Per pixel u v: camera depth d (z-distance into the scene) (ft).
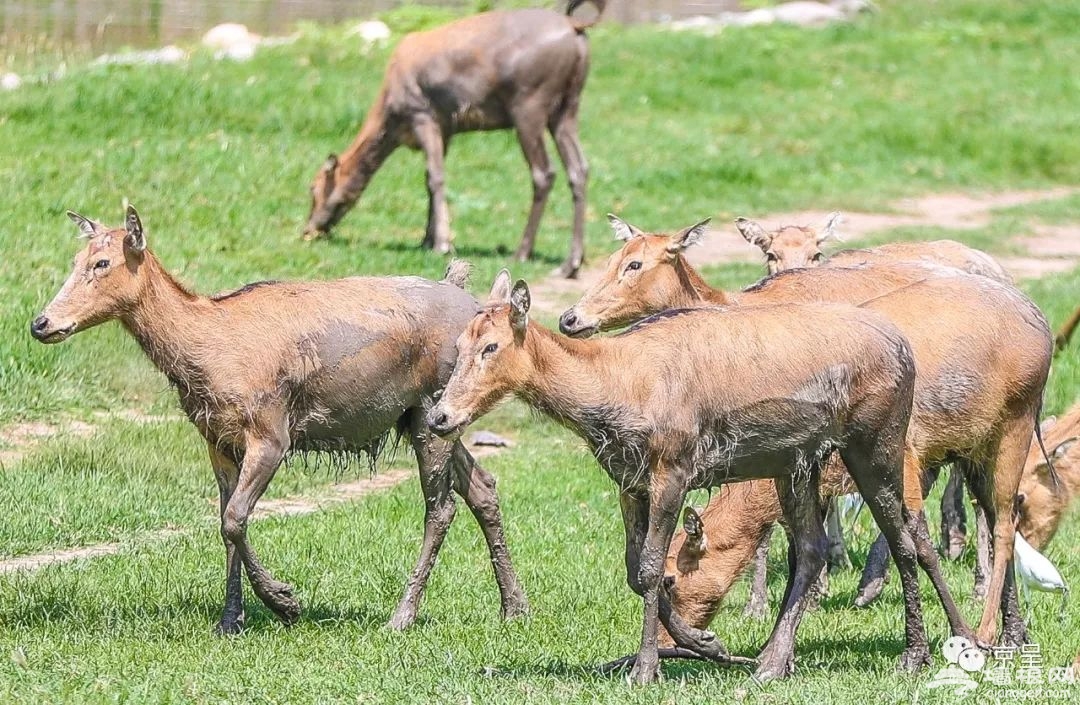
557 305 139.74
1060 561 92.94
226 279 132.26
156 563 84.17
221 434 73.56
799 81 235.40
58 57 208.33
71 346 118.11
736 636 76.89
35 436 107.14
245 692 64.23
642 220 171.73
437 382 76.23
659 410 63.87
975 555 96.89
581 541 93.09
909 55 252.83
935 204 189.26
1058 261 164.04
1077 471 87.92
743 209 180.24
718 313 66.18
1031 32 269.85
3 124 170.19
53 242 135.13
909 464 72.49
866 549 97.50
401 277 77.61
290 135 184.03
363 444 76.59
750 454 65.72
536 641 73.72
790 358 65.05
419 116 150.30
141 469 101.35
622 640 74.02
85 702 62.54
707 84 230.68
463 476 77.97
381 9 273.75
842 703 62.03
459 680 65.82
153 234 142.20
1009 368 74.13
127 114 180.24
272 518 94.68
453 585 83.87
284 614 74.79
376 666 68.28
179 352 72.74
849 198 187.52
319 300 74.64
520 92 149.07
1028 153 209.05
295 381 73.61
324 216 151.12
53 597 77.20
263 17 258.98
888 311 74.33
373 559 87.20
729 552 73.05
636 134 205.05
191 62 208.13
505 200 175.52
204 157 168.96
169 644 71.46
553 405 64.23
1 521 90.22
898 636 76.54
